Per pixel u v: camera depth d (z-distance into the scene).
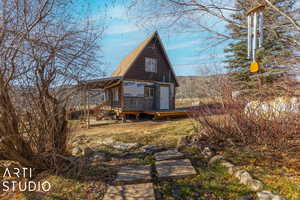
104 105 14.09
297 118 3.62
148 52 13.39
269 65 4.16
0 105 2.63
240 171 2.75
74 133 3.96
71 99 3.51
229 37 5.00
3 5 2.52
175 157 3.65
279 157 3.27
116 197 2.44
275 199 2.01
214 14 4.49
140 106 12.79
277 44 4.22
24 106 2.97
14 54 2.60
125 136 6.17
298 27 3.28
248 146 3.92
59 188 2.83
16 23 2.64
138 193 2.49
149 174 3.03
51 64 3.00
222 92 4.43
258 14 3.40
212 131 4.58
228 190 2.40
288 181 2.43
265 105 4.02
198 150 3.94
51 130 3.18
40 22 2.88
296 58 3.86
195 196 2.36
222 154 3.61
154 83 13.72
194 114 4.84
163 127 7.78
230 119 4.34
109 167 3.49
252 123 4.08
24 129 3.04
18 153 2.96
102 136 6.41
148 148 4.44
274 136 3.79
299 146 3.63
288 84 3.82
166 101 14.20
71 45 3.03
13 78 2.71
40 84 3.02
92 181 2.98
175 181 2.76
